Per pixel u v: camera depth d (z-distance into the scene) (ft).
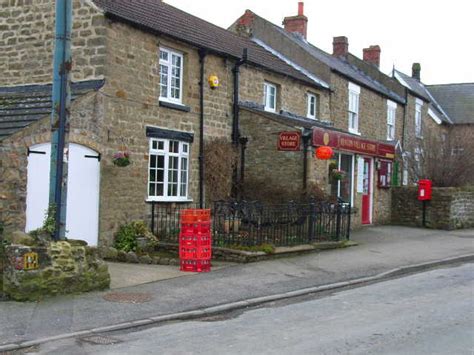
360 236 58.49
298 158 54.90
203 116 52.54
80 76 43.11
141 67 45.78
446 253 47.93
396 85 92.32
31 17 46.42
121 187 43.80
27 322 24.73
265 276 36.47
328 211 49.88
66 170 30.42
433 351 21.17
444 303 29.84
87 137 41.14
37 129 39.14
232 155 55.26
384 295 32.32
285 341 22.74
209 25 66.13
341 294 32.83
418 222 71.00
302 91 67.15
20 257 28.12
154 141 47.39
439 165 77.82
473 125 119.14
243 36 76.54
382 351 21.21
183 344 22.40
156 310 27.48
